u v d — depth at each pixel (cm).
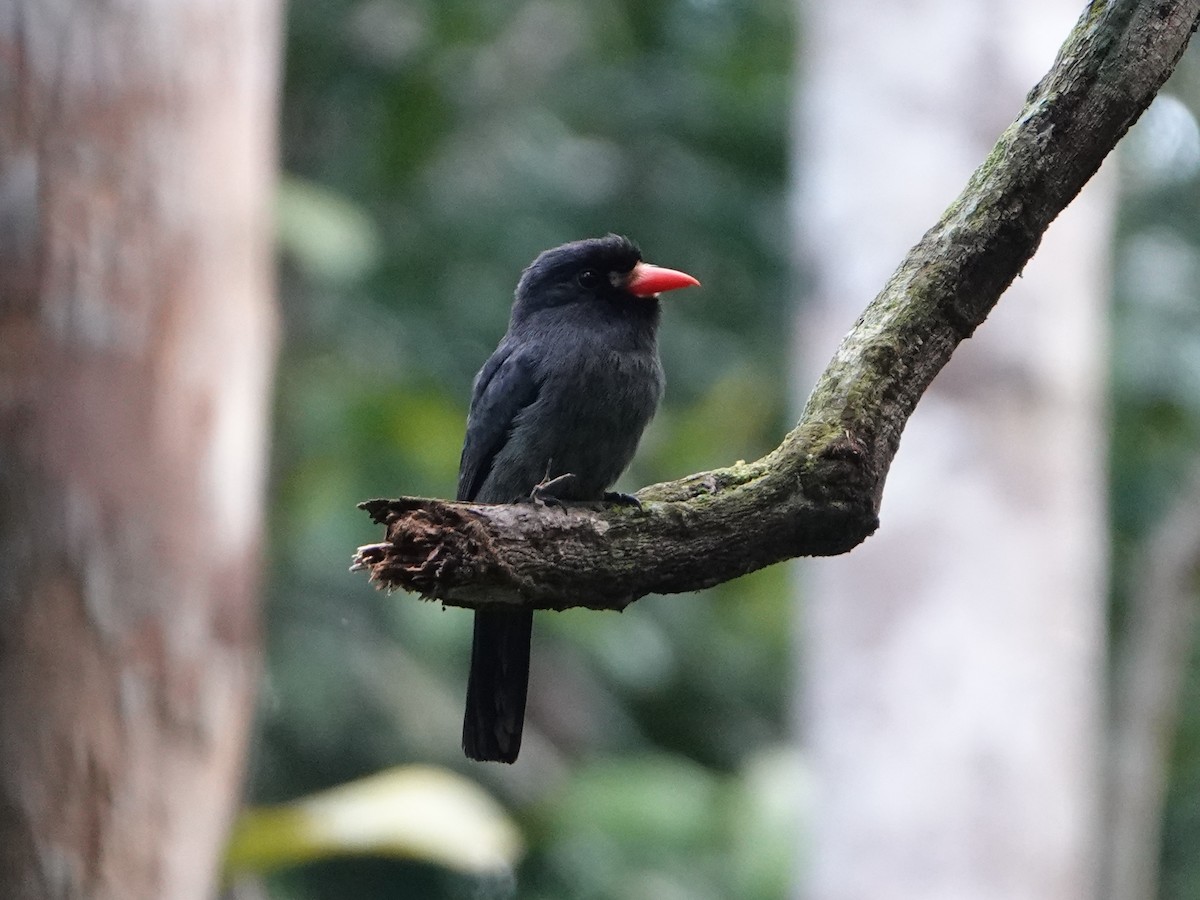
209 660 782
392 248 1717
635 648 1625
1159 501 1791
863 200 1191
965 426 1122
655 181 1867
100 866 749
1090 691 1137
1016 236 479
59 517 752
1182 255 1845
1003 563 1113
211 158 797
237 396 802
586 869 1498
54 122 767
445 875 1834
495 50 1856
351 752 1583
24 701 743
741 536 453
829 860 1120
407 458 1498
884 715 1112
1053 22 1191
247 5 822
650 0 1906
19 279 756
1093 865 1164
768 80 1897
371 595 1590
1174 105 1905
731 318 1891
